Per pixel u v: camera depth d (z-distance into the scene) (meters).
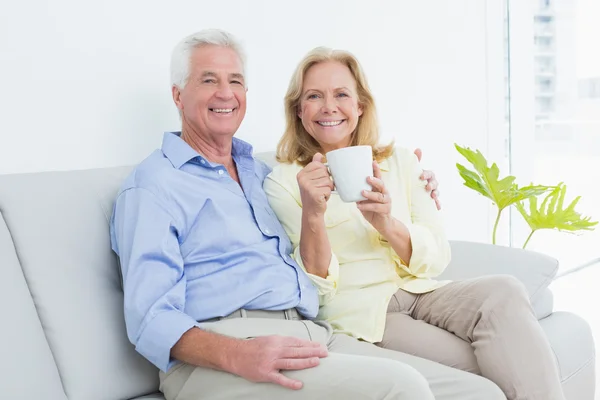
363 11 2.50
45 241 1.35
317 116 1.73
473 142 3.00
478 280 1.54
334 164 1.42
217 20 2.05
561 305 3.35
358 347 1.46
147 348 1.29
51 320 1.30
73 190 1.45
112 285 1.43
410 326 1.58
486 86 3.03
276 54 2.22
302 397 1.14
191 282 1.45
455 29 2.87
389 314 1.65
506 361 1.38
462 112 2.93
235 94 1.61
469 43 2.94
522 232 3.33
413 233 1.63
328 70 1.73
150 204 1.42
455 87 2.89
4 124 1.60
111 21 1.79
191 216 1.46
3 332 1.21
